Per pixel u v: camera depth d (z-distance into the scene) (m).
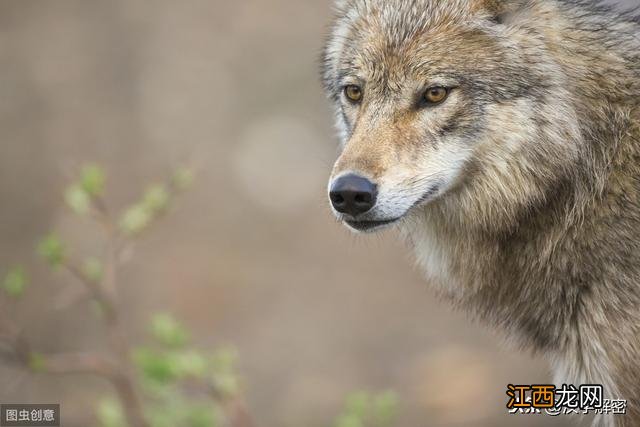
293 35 21.66
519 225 7.37
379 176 7.16
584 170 7.19
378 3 7.76
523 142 7.21
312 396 13.44
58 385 13.04
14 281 8.73
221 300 15.44
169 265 15.96
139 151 18.56
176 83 20.41
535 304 7.46
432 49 7.34
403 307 15.23
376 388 13.52
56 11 22.17
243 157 18.56
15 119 19.33
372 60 7.48
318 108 19.78
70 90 20.08
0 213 16.72
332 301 15.43
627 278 7.04
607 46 7.45
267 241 16.80
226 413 8.53
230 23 22.02
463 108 7.29
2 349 8.59
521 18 7.38
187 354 8.30
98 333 14.14
